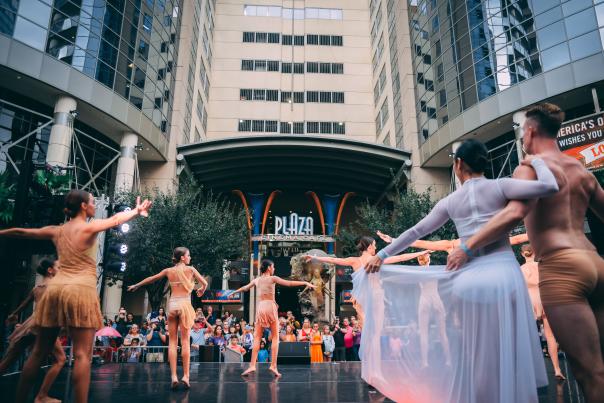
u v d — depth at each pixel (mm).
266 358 12562
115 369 7984
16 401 3348
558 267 2385
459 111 24438
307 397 4699
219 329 13930
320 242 33094
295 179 32844
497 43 22859
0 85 18938
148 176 26672
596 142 17781
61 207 8492
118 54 22391
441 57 26656
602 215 2740
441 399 2670
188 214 20406
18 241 7438
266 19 41906
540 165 2459
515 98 21422
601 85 19156
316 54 41250
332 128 39125
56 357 4320
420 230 2910
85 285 3311
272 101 39375
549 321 2402
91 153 24062
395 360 2979
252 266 32281
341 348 14758
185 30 30344
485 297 2428
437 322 2768
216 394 4914
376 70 39125
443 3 26906
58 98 19609
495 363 2352
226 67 39969
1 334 7191
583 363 2252
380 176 31391
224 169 30656
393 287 3104
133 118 23016
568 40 20016
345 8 43031
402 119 30625
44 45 18844
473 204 2660
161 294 19594
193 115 32219
